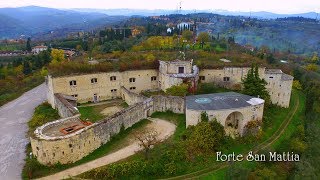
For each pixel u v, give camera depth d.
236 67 89.69
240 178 52.19
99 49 141.75
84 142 53.44
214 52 121.31
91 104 81.06
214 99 68.75
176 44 136.00
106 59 97.75
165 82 84.81
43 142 49.47
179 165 53.06
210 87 85.31
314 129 74.31
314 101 95.44
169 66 84.12
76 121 59.34
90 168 50.59
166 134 62.22
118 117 61.16
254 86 76.56
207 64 92.56
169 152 54.72
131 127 65.50
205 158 56.09
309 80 117.56
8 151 58.38
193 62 95.69
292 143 65.88
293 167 59.88
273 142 66.25
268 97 80.25
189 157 55.03
